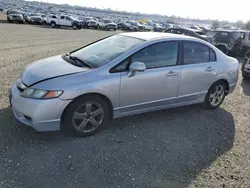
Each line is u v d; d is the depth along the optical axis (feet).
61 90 10.18
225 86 16.35
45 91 10.05
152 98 12.89
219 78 15.53
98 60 11.97
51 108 10.14
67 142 10.87
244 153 11.52
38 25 116.16
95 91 10.85
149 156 10.49
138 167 9.72
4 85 17.70
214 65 15.11
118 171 9.36
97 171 9.25
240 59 44.65
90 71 10.99
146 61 12.33
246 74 25.91
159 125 13.35
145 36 13.39
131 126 12.89
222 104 17.83
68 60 12.58
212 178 9.53
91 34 85.76
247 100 19.35
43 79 10.42
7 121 12.05
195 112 15.67
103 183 8.68
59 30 94.22
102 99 11.37
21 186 8.17
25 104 10.22
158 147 11.23
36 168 9.07
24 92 10.39
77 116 10.94
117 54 11.93
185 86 13.99
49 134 11.33
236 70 16.55
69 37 67.26
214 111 16.22
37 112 10.03
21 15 112.27
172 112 15.31
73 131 11.05
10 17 109.81
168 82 13.12
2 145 10.18
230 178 9.64
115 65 11.44
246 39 45.91
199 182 9.23
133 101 12.28
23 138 10.82
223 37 46.62
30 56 31.89
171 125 13.52
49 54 35.06
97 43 14.52
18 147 10.17
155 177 9.26
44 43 48.44
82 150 10.41
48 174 8.84
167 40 13.08
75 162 9.61
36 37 59.06
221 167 10.27
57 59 12.89
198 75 14.35
